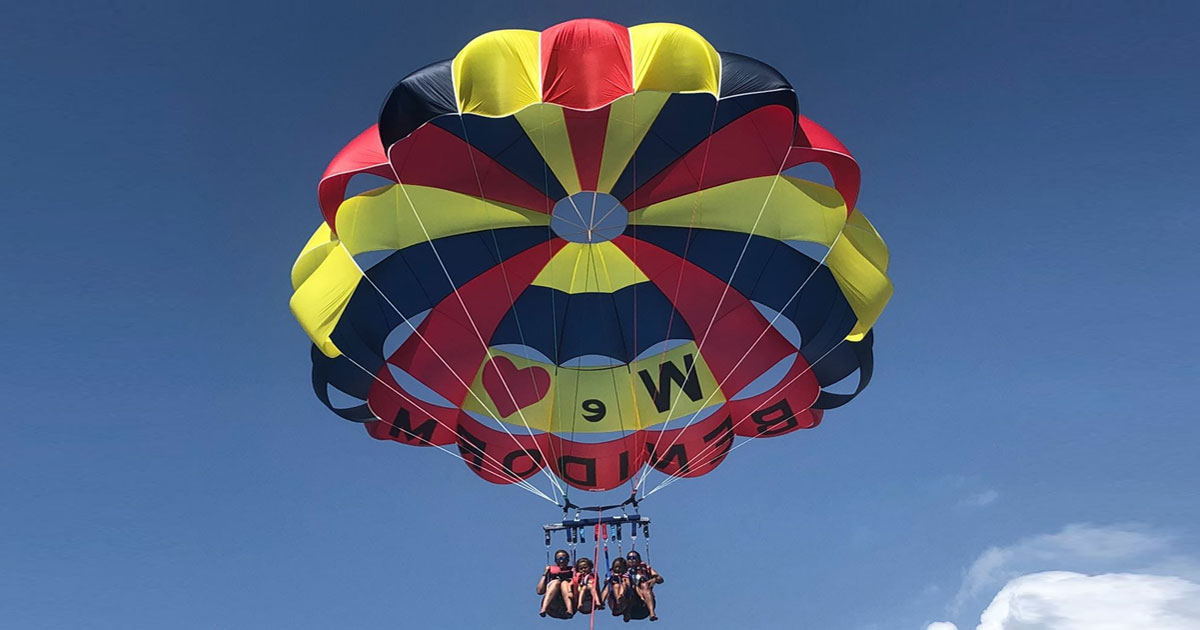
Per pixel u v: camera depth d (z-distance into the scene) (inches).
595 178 470.9
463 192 470.9
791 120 434.3
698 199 482.0
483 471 513.3
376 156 441.1
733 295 510.0
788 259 490.0
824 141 452.8
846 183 455.2
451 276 494.9
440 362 502.9
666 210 487.5
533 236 498.3
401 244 473.4
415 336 499.5
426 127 434.9
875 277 477.4
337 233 461.1
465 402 512.7
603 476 515.8
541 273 510.3
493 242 493.4
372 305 478.9
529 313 516.4
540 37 415.2
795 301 491.5
